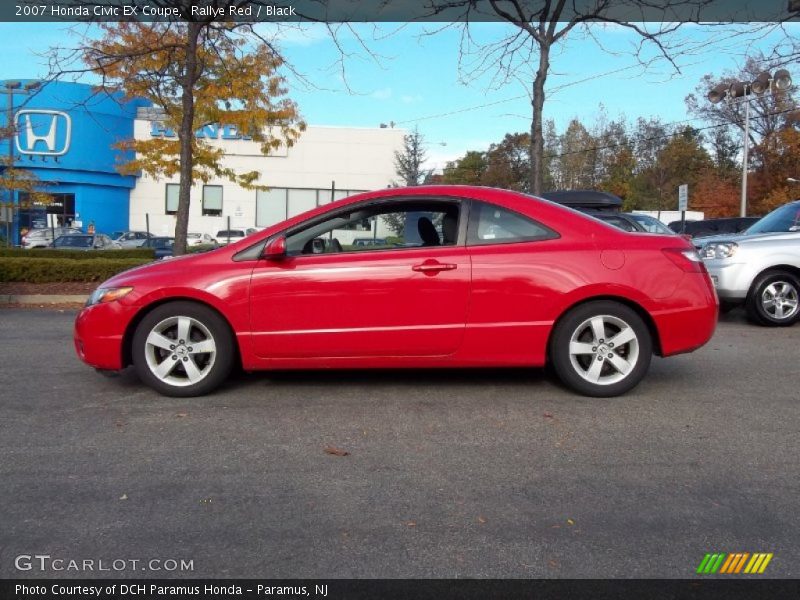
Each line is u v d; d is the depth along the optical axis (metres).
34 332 8.92
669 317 5.26
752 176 36.94
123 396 5.53
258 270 5.25
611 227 5.46
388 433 4.65
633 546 3.15
